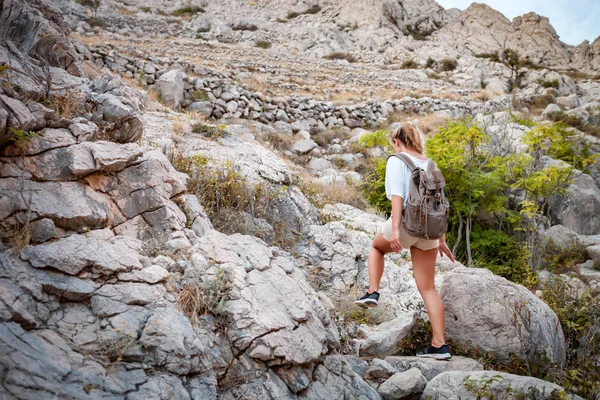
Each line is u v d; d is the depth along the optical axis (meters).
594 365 3.66
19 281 2.38
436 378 3.12
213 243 3.33
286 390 2.68
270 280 3.22
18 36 5.74
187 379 2.43
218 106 11.67
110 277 2.67
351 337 3.95
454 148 8.17
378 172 9.16
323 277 4.80
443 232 3.25
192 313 2.74
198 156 5.39
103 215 3.24
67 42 6.29
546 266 7.57
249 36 35.50
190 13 44.34
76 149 3.37
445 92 22.47
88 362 2.19
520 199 9.09
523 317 3.60
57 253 2.59
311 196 7.02
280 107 12.88
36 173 3.14
